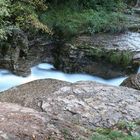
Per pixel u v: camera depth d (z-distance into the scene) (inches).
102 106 273.9
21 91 300.8
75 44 520.4
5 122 210.4
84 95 289.3
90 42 532.4
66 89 299.7
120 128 239.6
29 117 221.9
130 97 292.4
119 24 608.7
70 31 537.6
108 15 636.1
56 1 589.3
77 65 511.8
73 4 615.2
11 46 477.7
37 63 516.7
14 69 478.6
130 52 509.7
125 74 500.7
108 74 503.2
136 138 216.2
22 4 490.9
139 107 276.5
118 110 269.6
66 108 269.9
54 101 279.4
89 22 574.6
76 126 223.8
